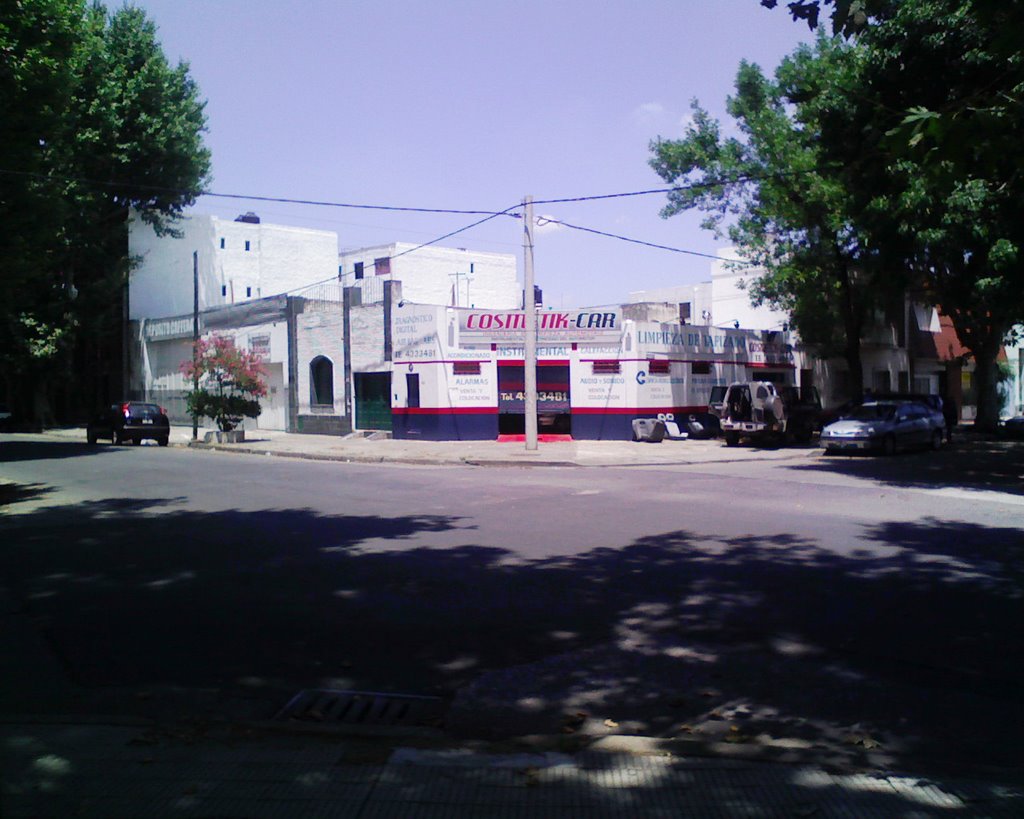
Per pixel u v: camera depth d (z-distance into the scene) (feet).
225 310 124.77
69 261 124.06
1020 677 19.80
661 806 13.33
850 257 89.92
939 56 48.29
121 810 13.10
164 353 139.33
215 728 16.37
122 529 40.40
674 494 51.88
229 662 21.13
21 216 58.44
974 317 106.01
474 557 32.99
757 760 14.99
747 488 54.85
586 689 19.25
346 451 84.94
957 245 61.00
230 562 32.55
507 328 95.71
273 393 117.50
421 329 95.35
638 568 30.91
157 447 99.55
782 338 118.01
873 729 16.97
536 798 13.56
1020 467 67.97
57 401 163.32
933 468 67.62
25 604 26.68
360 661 21.17
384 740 15.88
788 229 92.12
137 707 18.13
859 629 23.50
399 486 56.95
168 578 30.04
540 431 98.17
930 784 14.14
